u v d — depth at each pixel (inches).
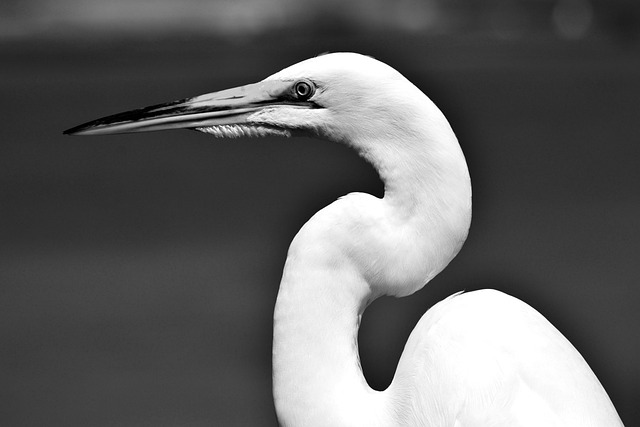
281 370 141.3
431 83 1398.9
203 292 465.7
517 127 1095.0
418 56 2250.2
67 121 1181.7
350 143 144.3
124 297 464.8
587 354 403.2
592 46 2987.2
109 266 516.4
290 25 3302.2
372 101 140.2
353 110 141.5
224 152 959.6
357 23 3383.4
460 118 1184.2
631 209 640.4
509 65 2150.6
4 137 1059.3
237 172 832.9
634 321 410.3
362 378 143.5
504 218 621.6
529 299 450.0
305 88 144.1
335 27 3312.0
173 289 472.1
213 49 3014.3
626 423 328.5
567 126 1098.7
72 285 485.4
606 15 3302.2
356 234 140.4
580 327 412.2
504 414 131.0
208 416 336.5
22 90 1685.5
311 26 3297.2
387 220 140.8
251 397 357.1
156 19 3641.7
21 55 3006.9
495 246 540.1
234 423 331.0
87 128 150.3
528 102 1362.0
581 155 885.2
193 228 603.2
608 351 386.6
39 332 422.3
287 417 141.3
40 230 606.9
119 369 380.5
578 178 768.9
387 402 142.6
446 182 138.4
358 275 141.4
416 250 140.0
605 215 622.8
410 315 402.3
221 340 409.1
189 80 1736.0
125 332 416.8
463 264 463.2
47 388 365.4
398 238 140.2
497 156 890.1
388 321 402.0
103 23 3595.0
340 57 143.5
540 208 652.1
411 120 138.8
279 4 3316.9
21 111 1326.3
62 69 2416.3
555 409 131.0
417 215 139.6
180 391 360.8
